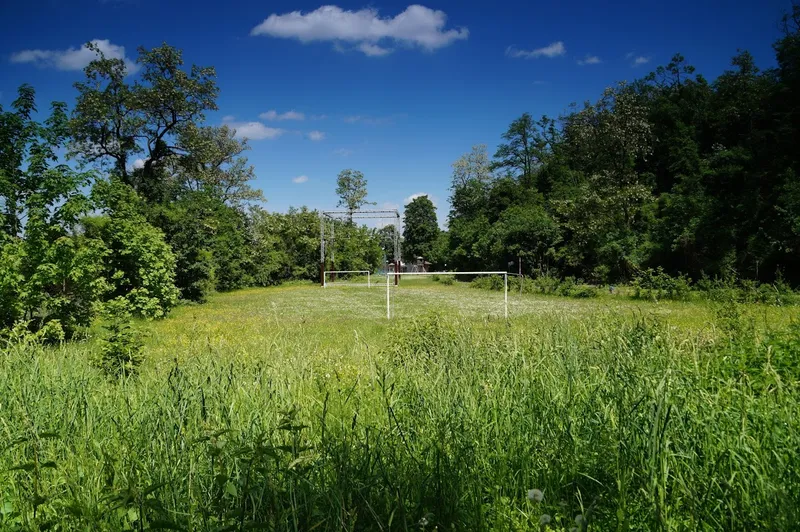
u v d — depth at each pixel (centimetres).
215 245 3512
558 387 433
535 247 3950
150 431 366
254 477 279
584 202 3638
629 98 4547
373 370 552
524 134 6750
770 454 283
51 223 1160
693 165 4128
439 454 306
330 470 299
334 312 1916
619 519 245
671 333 662
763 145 3066
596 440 334
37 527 259
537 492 217
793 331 615
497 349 600
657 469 281
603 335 646
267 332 1202
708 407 340
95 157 3033
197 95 3155
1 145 1238
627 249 3253
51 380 543
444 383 462
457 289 3469
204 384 480
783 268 2494
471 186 7012
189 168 3447
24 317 1114
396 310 1973
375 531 259
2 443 366
